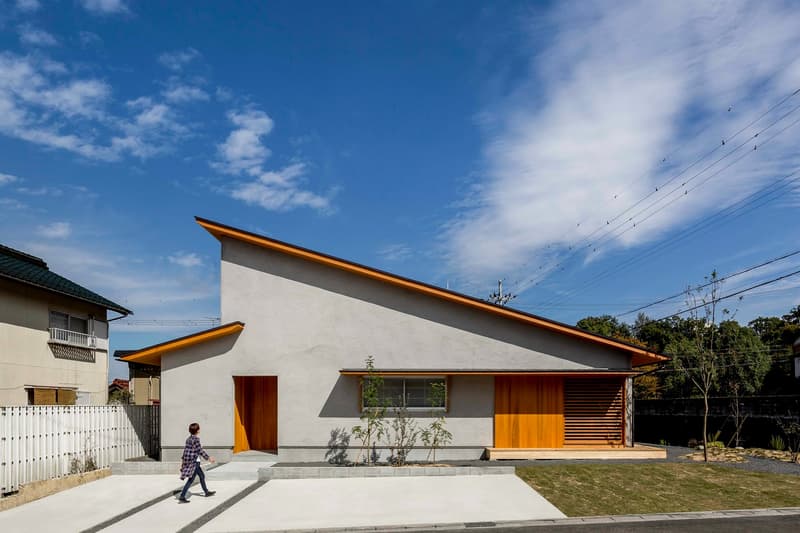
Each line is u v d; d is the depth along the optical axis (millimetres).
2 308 15273
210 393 13727
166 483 11789
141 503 10000
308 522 8703
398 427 13594
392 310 14117
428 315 14117
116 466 12945
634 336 47844
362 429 13570
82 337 19219
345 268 14008
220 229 14102
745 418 16562
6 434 9953
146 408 15258
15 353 15703
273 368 13852
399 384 13797
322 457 13516
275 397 14836
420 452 13617
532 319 13875
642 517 8922
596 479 11234
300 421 13656
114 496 10570
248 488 11148
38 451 10789
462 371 13461
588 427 14117
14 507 9773
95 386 20016
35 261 18969
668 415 20016
